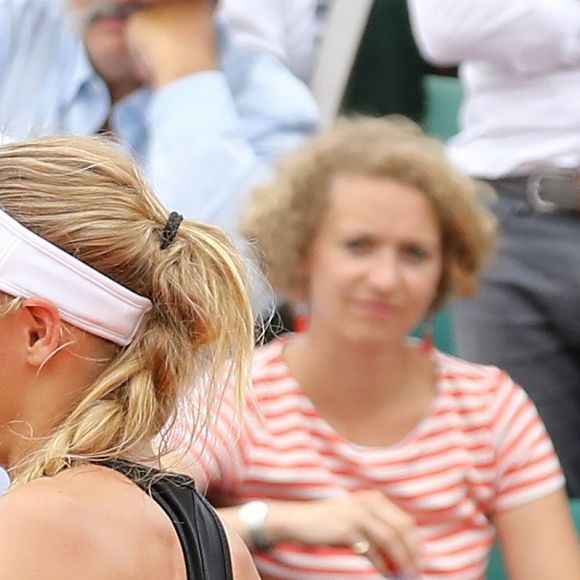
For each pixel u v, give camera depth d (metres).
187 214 11.70
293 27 13.95
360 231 9.98
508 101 13.66
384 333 9.70
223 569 6.43
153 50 12.05
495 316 13.31
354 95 15.61
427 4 13.73
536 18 13.22
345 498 8.99
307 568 9.12
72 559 5.83
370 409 9.68
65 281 6.23
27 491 6.00
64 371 6.27
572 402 13.22
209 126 11.86
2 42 11.97
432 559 9.51
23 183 6.28
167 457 7.22
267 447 9.40
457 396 9.92
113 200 6.38
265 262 10.17
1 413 6.27
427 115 15.88
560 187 13.22
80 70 12.12
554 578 9.77
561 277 13.12
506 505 9.88
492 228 10.59
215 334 6.53
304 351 9.78
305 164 10.22
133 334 6.39
